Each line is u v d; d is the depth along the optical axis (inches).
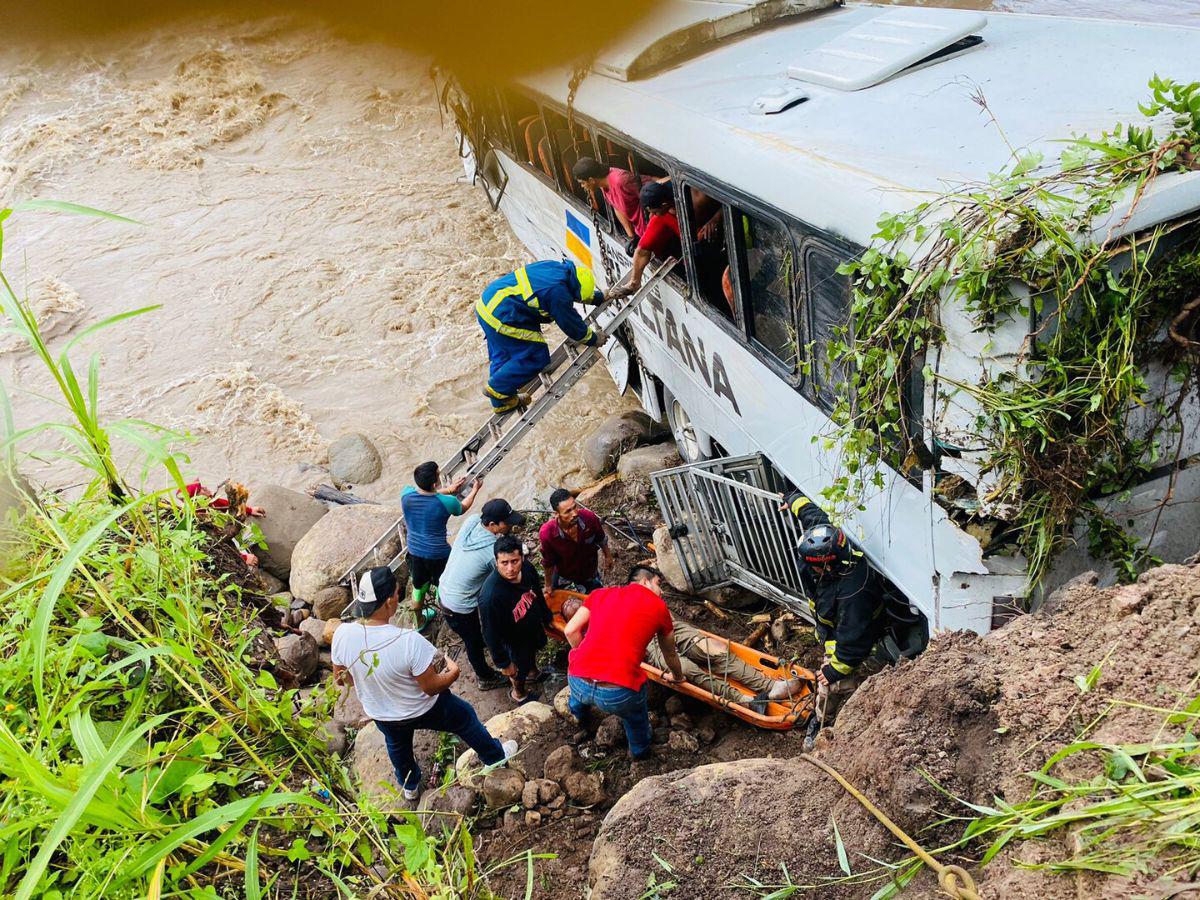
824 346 187.3
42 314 508.1
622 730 225.1
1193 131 134.2
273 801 100.1
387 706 197.3
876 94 197.0
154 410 440.1
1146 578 125.1
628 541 313.6
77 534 142.6
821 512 206.8
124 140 686.5
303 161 661.9
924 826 115.7
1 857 103.0
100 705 130.5
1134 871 90.8
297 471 398.6
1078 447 136.6
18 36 754.8
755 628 261.3
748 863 124.5
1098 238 126.1
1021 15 225.6
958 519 153.9
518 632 240.7
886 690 134.9
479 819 205.2
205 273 544.7
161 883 99.7
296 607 313.9
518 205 445.7
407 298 507.5
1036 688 119.4
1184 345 137.3
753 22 275.1
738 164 195.0
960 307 137.1
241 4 758.5
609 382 426.3
